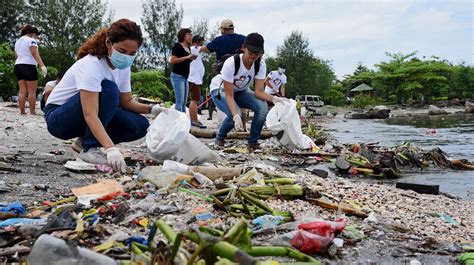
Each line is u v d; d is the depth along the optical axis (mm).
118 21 4500
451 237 3318
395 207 4137
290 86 63250
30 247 2500
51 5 46281
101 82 4664
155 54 52469
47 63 45812
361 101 44969
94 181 4348
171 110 5090
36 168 4828
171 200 3633
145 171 4285
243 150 7289
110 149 4559
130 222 3057
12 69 19141
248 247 1925
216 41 9211
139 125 5207
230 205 3375
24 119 10016
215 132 9195
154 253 1965
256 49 6750
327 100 67375
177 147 4879
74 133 5008
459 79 54594
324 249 2707
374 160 6973
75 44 46656
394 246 2936
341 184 5004
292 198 3879
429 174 6859
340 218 3209
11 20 42438
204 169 4461
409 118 25375
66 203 3514
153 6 51562
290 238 2717
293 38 64938
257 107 7379
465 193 5500
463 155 9039
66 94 4938
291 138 7781
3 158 5141
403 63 55438
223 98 7453
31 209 3342
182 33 8961
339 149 8742
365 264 2619
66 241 2146
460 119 23016
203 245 1758
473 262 2641
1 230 2738
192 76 10188
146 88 32656
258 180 4176
